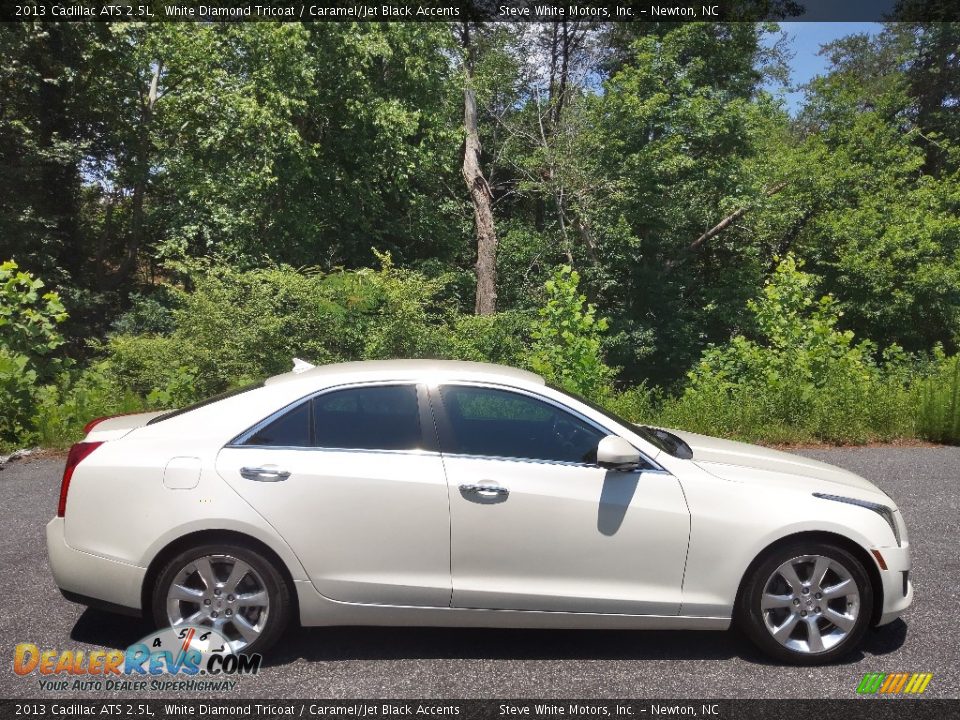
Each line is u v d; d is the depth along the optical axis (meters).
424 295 12.72
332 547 3.73
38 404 8.80
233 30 17.84
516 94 26.19
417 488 3.77
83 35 19.92
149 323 19.84
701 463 4.01
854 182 22.70
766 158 22.58
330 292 12.23
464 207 24.11
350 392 3.98
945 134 30.14
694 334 21.86
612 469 3.86
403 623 3.80
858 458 8.68
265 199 18.61
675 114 19.53
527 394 4.04
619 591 3.82
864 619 3.85
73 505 3.79
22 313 9.55
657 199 20.22
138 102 21.78
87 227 24.44
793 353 11.88
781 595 3.88
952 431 9.52
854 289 22.20
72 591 3.76
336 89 18.84
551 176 22.16
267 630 3.73
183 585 3.73
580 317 10.29
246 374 10.84
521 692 3.55
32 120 20.47
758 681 3.68
